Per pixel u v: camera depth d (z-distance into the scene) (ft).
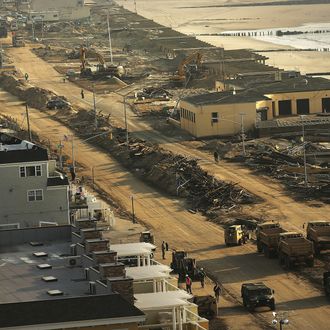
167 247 615.57
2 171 568.82
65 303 297.12
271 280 542.98
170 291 366.63
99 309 295.48
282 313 485.15
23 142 613.11
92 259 346.13
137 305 339.77
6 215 570.87
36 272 355.77
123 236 621.72
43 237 396.37
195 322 346.95
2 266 364.99
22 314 292.40
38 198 572.92
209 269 570.87
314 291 520.01
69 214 593.01
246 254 598.75
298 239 565.94
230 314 486.79
